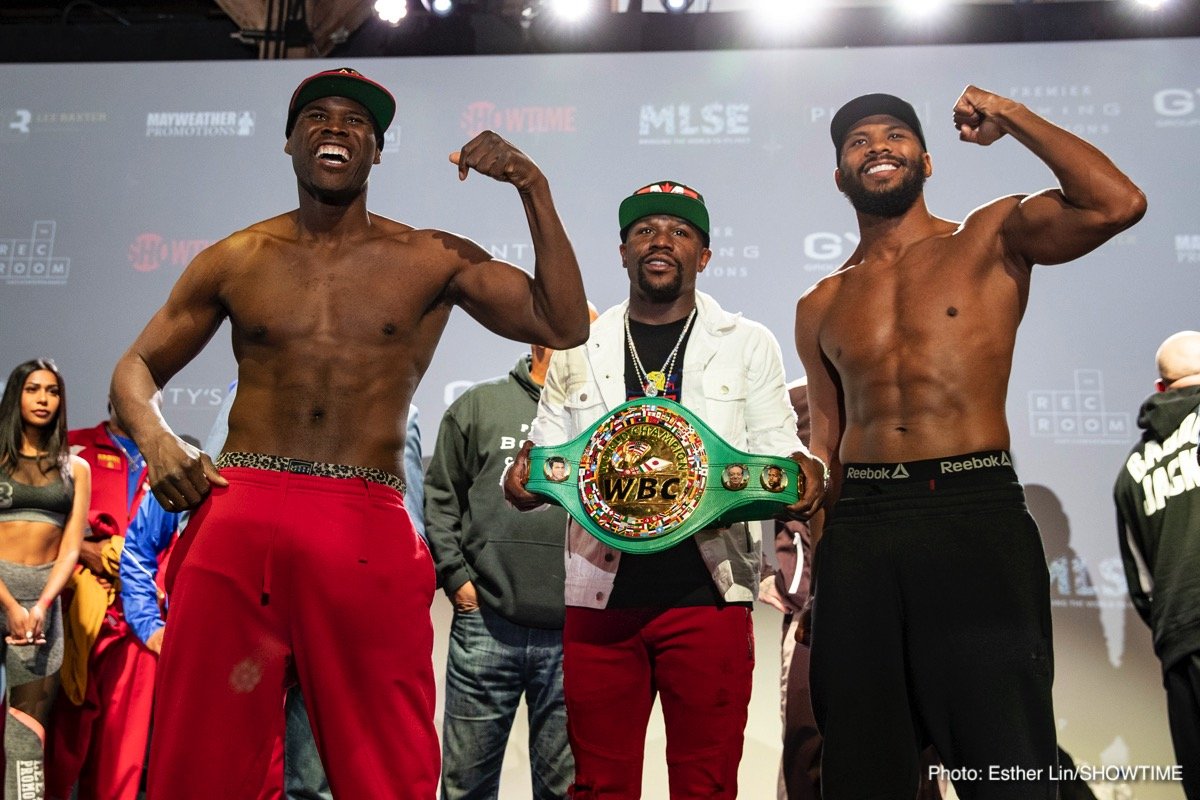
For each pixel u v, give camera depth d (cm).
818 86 505
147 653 385
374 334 220
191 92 527
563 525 332
